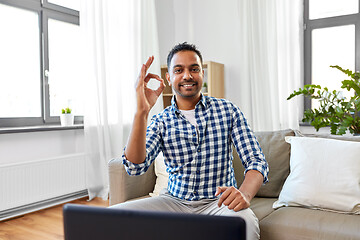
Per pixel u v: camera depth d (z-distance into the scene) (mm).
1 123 2740
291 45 3357
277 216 1437
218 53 3914
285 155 1811
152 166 1939
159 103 3793
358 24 3260
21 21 2943
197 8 4047
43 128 2818
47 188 2834
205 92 3641
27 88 2994
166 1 4246
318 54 3510
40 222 2562
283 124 3396
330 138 1774
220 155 1394
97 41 3215
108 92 3328
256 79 3463
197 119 1410
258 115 3455
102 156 3170
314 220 1355
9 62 2863
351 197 1451
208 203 1352
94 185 3158
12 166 2572
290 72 3363
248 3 3502
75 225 555
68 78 3352
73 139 3232
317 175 1550
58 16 3217
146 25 3730
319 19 3451
